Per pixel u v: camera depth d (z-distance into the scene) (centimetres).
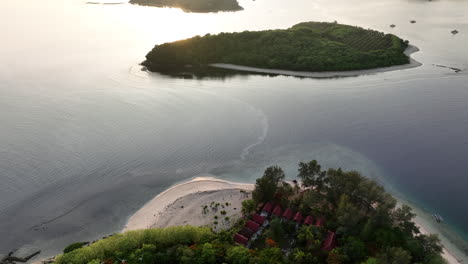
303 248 8694
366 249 8425
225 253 8200
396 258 7538
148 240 8631
